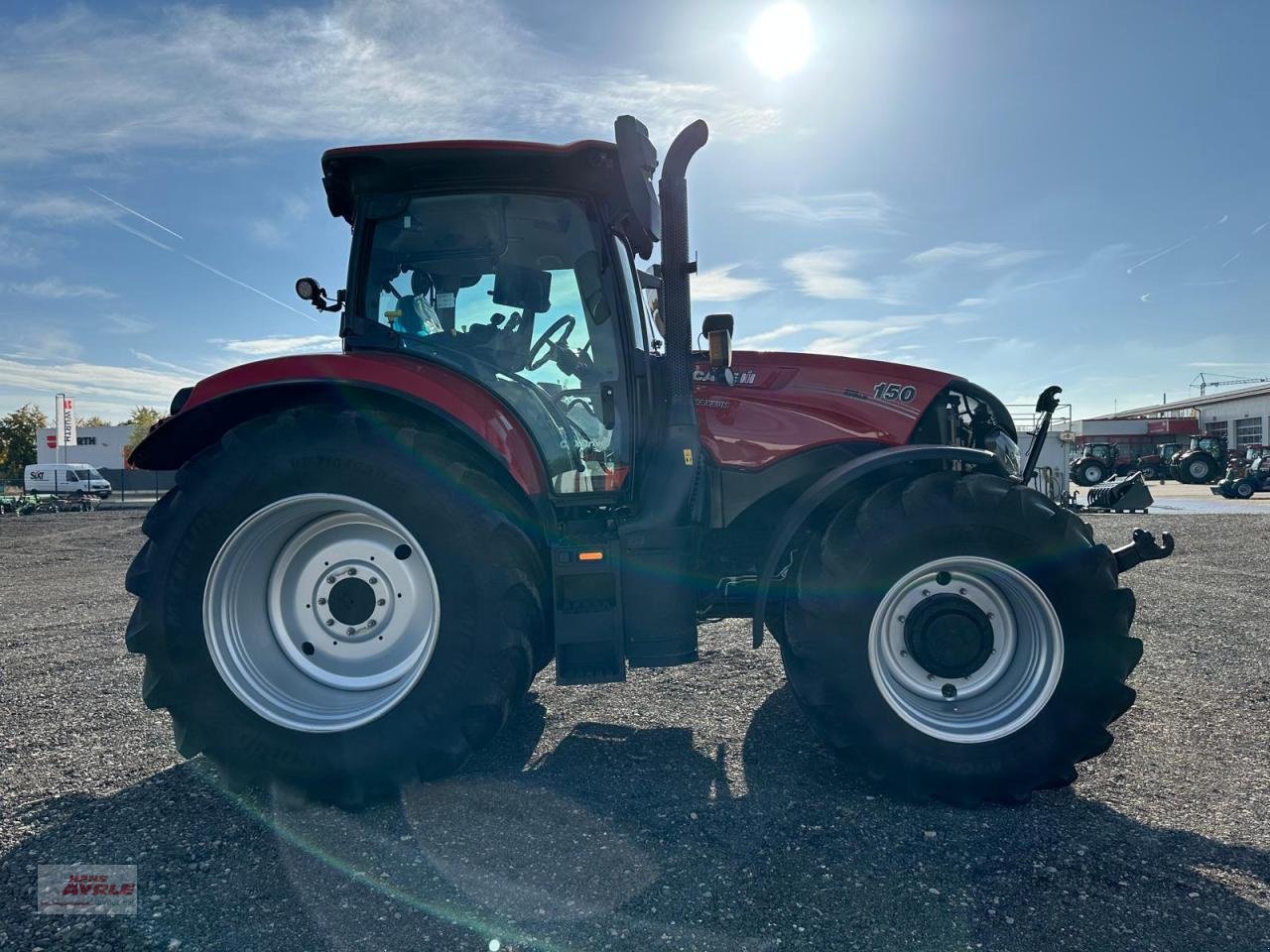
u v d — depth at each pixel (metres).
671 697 3.79
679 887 2.10
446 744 2.63
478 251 3.09
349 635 2.82
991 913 1.97
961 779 2.57
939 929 1.91
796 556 3.03
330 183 3.14
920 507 2.66
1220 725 3.32
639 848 2.31
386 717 2.64
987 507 2.64
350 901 2.06
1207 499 20.31
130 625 2.74
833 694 2.65
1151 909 1.98
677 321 2.96
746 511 3.30
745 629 5.32
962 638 2.69
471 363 3.06
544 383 3.10
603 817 2.51
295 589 2.85
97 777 2.88
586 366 3.11
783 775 2.84
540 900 2.05
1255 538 9.98
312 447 2.70
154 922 1.97
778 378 3.35
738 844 2.33
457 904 2.04
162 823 2.51
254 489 2.68
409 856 2.29
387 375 2.80
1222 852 2.27
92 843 2.38
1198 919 1.94
